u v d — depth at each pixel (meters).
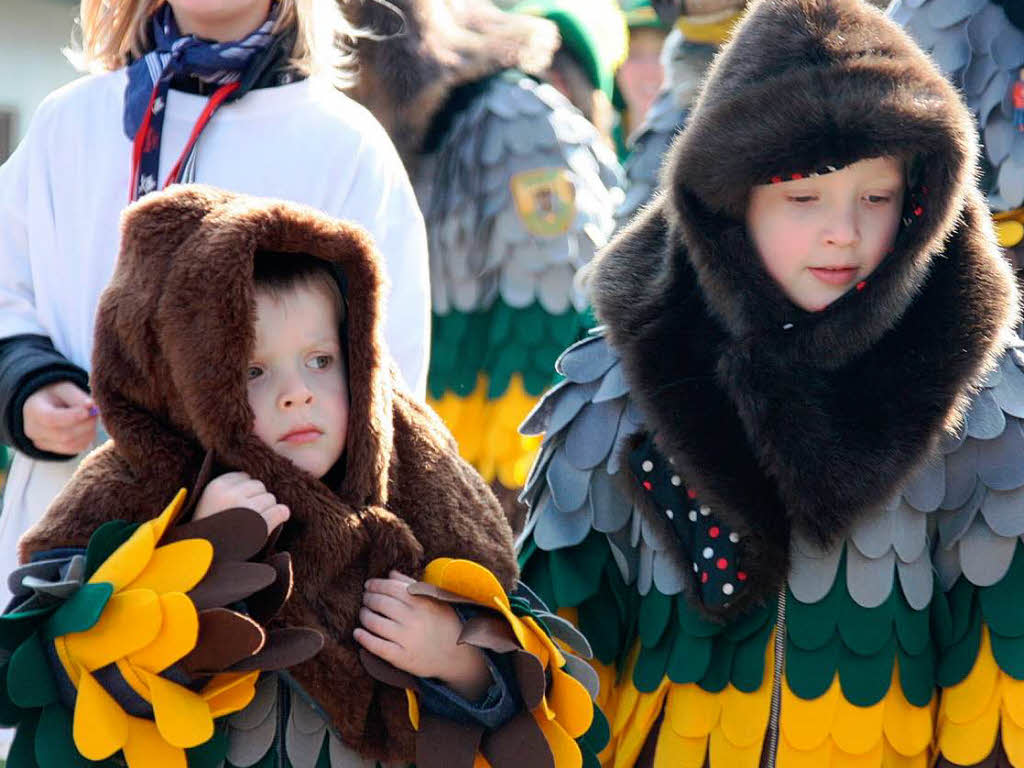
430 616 10.24
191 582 9.57
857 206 11.48
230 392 9.88
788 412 11.30
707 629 11.70
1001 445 11.56
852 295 11.34
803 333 11.41
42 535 9.96
